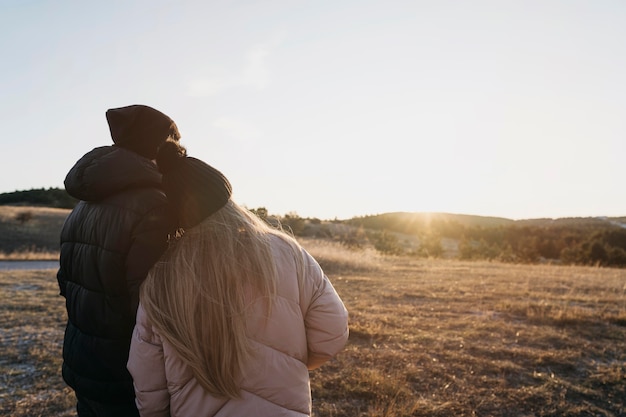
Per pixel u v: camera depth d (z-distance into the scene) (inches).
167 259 57.1
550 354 211.5
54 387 178.4
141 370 55.9
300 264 61.2
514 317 283.6
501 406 163.6
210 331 52.3
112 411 71.4
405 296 357.7
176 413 55.5
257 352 54.4
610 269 641.0
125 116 75.1
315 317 61.6
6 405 162.6
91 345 70.2
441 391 174.4
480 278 477.4
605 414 160.2
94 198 69.2
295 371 57.2
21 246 1258.0
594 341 234.4
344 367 193.0
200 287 53.0
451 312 297.9
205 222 57.2
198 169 57.9
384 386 171.6
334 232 1240.2
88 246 69.9
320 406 159.9
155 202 69.2
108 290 68.4
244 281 54.7
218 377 52.3
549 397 169.9
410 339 232.8
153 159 79.0
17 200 2738.7
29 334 247.6
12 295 363.3
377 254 826.2
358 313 288.2
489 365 198.4
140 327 56.0
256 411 54.2
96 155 70.9
